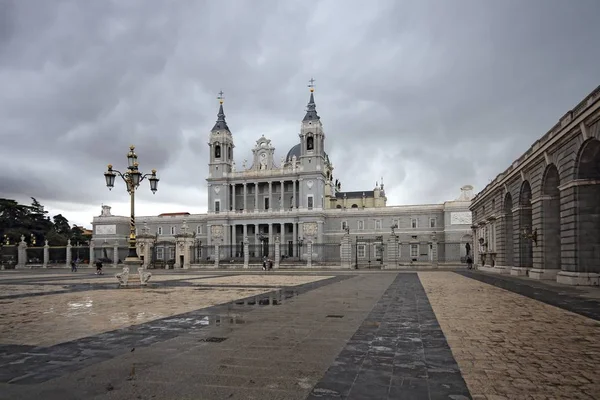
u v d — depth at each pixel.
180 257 74.81
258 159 120.88
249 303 19.59
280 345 10.90
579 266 27.83
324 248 92.94
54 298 22.47
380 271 55.41
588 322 14.20
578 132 26.58
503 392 7.34
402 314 16.08
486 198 55.69
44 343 11.28
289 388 7.58
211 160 119.94
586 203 27.64
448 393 7.29
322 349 10.45
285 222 112.56
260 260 82.50
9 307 18.75
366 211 110.69
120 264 84.56
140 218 127.62
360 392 7.36
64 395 7.29
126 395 7.26
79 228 148.00
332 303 19.52
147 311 17.09
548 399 7.01
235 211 117.31
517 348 10.51
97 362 9.34
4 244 96.38
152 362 9.32
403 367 8.88
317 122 114.50
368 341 11.34
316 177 112.25
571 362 9.21
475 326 13.49
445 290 25.94
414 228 107.31
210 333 12.47
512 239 46.12
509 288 26.88
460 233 101.62
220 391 7.43
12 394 7.35
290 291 25.70
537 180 34.91
